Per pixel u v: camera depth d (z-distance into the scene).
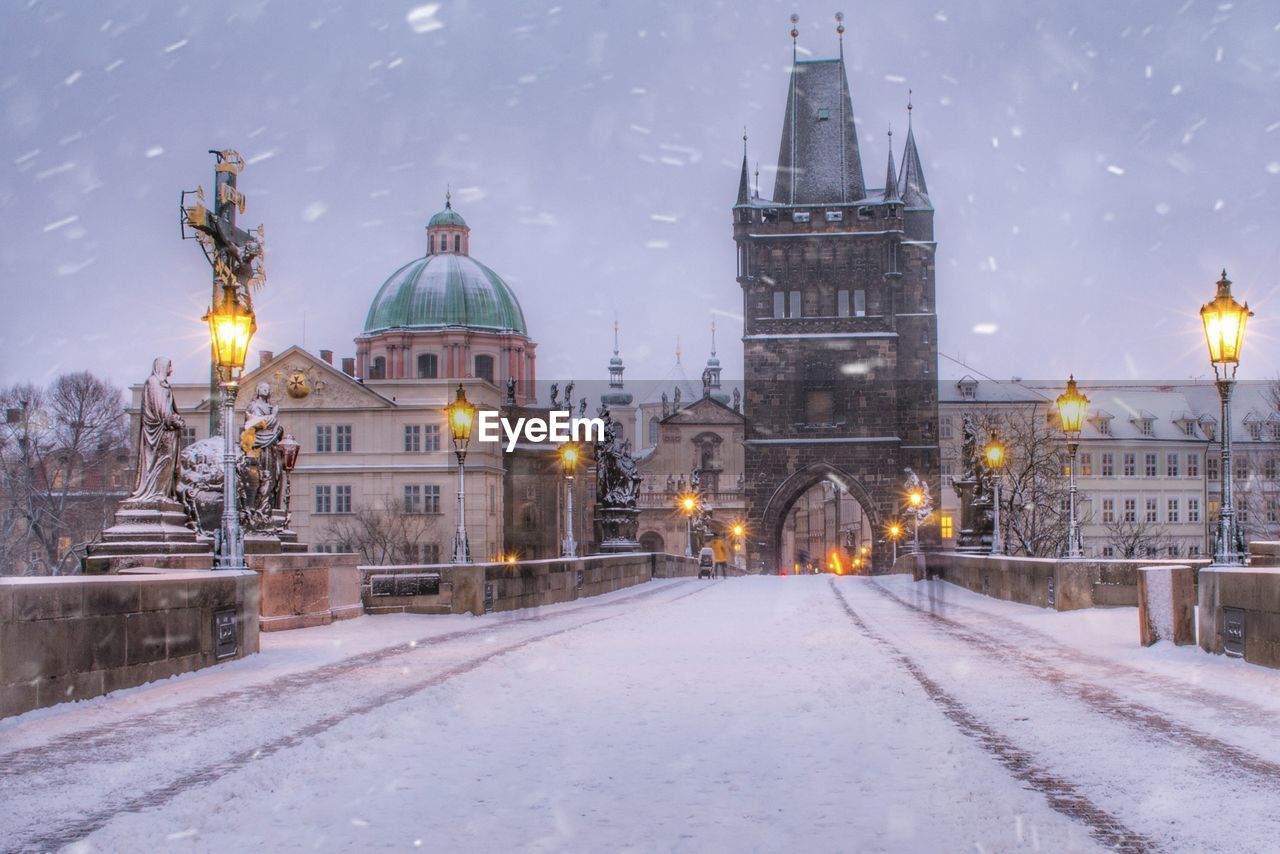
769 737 10.12
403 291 125.31
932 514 96.00
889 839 6.87
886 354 98.06
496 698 12.53
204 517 22.44
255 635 17.36
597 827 7.18
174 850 6.70
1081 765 8.87
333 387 100.94
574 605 32.53
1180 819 7.23
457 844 6.82
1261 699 12.23
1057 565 25.11
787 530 155.88
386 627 22.95
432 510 100.19
